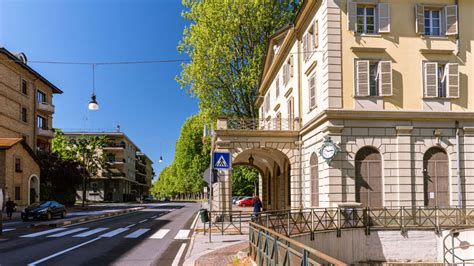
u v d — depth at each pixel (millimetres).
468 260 17078
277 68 33438
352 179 20312
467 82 21438
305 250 5633
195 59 36812
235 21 35562
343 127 20484
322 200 21141
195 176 75125
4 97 42188
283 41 30031
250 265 10430
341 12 21000
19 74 45906
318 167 22000
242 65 37250
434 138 20922
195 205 65188
